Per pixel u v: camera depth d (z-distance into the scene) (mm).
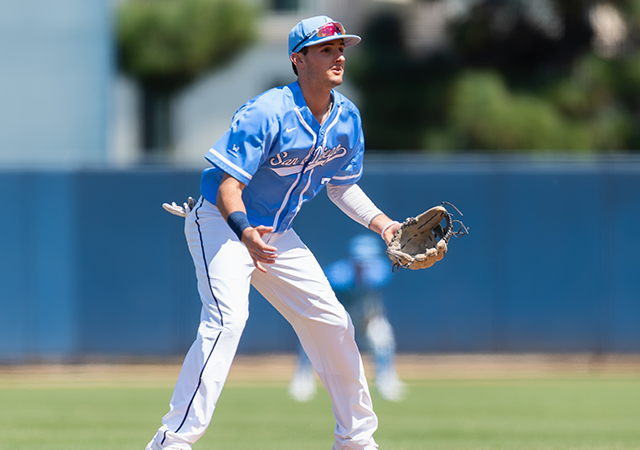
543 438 18328
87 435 18688
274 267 12148
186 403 11125
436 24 57906
